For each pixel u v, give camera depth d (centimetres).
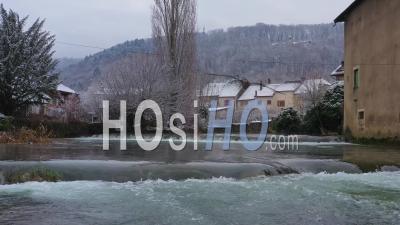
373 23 2264
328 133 3231
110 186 907
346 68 2675
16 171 945
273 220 690
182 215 708
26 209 725
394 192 895
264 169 1070
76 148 1593
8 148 1523
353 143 2341
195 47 3247
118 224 657
